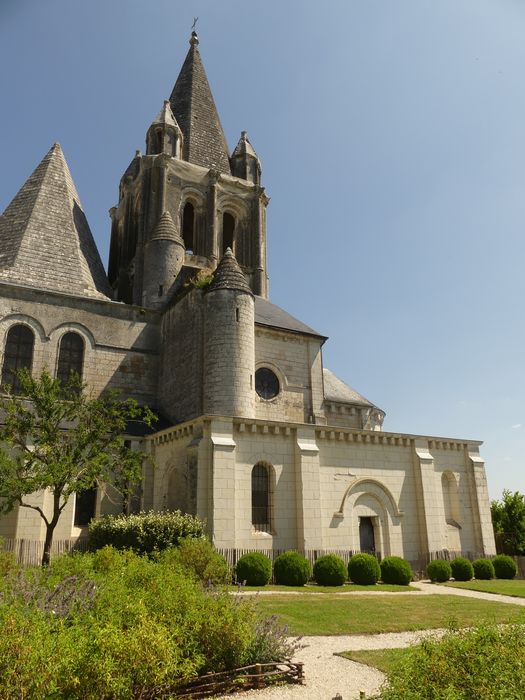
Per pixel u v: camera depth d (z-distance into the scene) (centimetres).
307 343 3456
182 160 4631
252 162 5091
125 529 2131
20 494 1991
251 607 1091
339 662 1041
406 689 588
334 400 3834
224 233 4962
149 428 3053
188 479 2309
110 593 928
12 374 3070
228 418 2380
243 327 2956
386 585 2275
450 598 1917
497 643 640
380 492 2756
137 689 703
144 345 3531
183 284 3606
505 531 3812
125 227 4650
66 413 2152
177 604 927
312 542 2409
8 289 3191
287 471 2486
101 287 3862
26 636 651
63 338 3294
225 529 2223
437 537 2822
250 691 861
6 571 1436
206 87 5341
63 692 615
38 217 3728
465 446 3161
